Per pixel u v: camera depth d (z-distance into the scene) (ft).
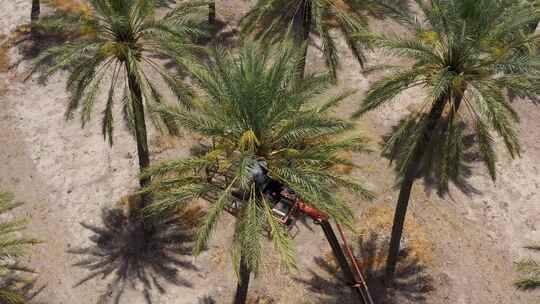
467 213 85.56
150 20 65.62
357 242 81.35
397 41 57.62
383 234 82.28
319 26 74.59
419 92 103.40
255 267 49.37
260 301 74.79
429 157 67.05
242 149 51.67
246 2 120.37
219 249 80.53
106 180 88.43
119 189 87.25
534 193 88.89
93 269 77.87
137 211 83.87
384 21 116.88
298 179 50.83
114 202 85.61
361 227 83.10
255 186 54.08
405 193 66.08
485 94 53.83
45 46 106.73
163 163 53.78
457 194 87.81
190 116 54.24
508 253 81.05
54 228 82.53
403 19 63.31
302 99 55.11
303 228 83.30
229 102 54.44
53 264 78.38
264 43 79.77
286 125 52.47
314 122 51.57
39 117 97.14
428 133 61.16
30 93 100.63
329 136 83.20
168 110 54.60
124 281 76.59
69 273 77.41
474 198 87.51
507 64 53.67
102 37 65.77
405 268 78.54
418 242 81.25
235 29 113.29
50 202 85.71
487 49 55.06
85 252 79.87
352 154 92.58
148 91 66.44
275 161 54.19
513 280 77.92
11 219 83.15
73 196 86.48
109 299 74.69
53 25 65.00
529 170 92.17
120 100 99.40
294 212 61.62
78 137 94.22
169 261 78.89
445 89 56.75
